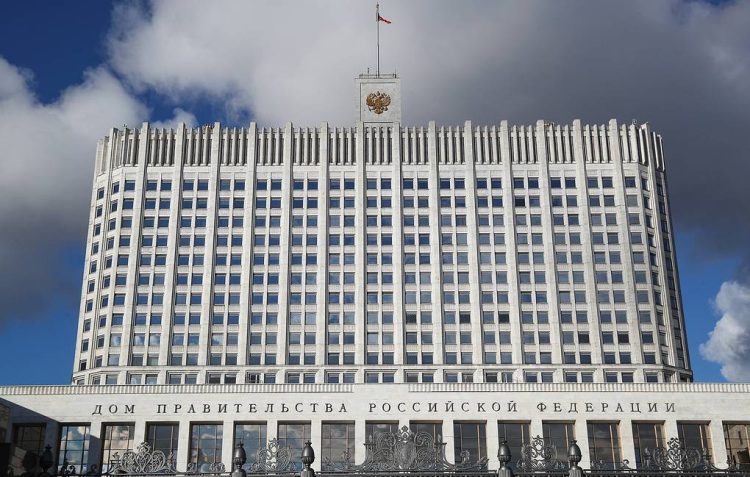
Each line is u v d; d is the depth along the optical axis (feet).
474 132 526.98
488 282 493.36
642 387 361.71
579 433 355.77
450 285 492.95
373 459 281.54
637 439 357.00
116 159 522.06
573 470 201.05
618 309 489.26
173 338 483.10
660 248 506.48
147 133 522.47
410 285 492.95
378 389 363.56
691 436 356.38
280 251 499.10
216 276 494.59
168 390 360.28
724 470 221.25
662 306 493.77
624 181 515.09
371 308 488.44
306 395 362.74
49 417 351.46
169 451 353.72
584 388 362.12
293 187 513.45
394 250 499.10
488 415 359.25
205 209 507.71
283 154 520.01
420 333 483.51
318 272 494.59
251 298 490.49
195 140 522.88
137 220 504.43
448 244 501.15
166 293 490.49
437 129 526.57
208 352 479.82
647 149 526.16
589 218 506.89
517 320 485.15
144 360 478.59
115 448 352.08
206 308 487.20
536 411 359.05
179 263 497.05
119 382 472.44
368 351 479.82
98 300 492.54
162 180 513.86
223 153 520.42
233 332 483.51
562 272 496.23
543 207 508.53
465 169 515.91
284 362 476.95
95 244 506.48
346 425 360.07
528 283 493.36
